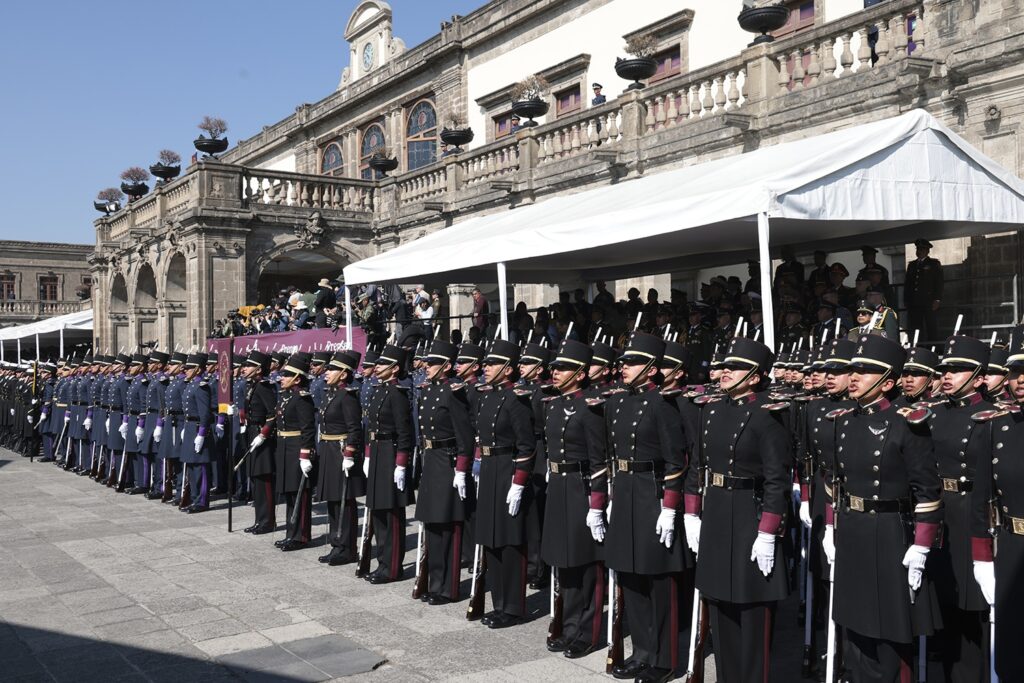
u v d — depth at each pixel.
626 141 16.56
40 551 10.57
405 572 9.49
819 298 11.18
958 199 8.99
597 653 6.88
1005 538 4.93
